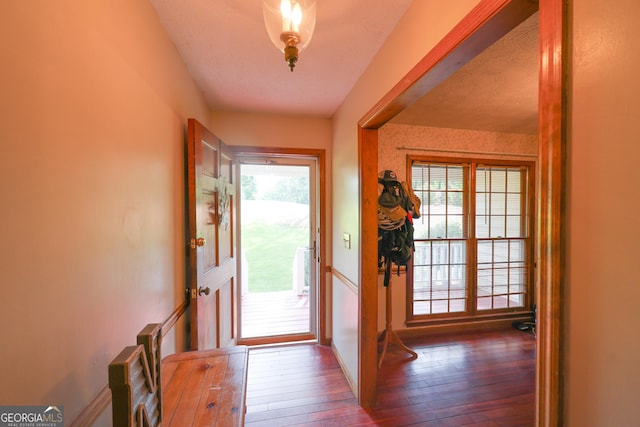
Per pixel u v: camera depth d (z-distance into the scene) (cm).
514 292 312
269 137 256
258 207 473
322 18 127
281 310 355
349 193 207
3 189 50
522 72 177
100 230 80
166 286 134
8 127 51
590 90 51
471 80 188
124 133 94
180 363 114
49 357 60
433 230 294
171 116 143
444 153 292
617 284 47
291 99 222
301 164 281
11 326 51
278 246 471
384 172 239
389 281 237
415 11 116
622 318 47
